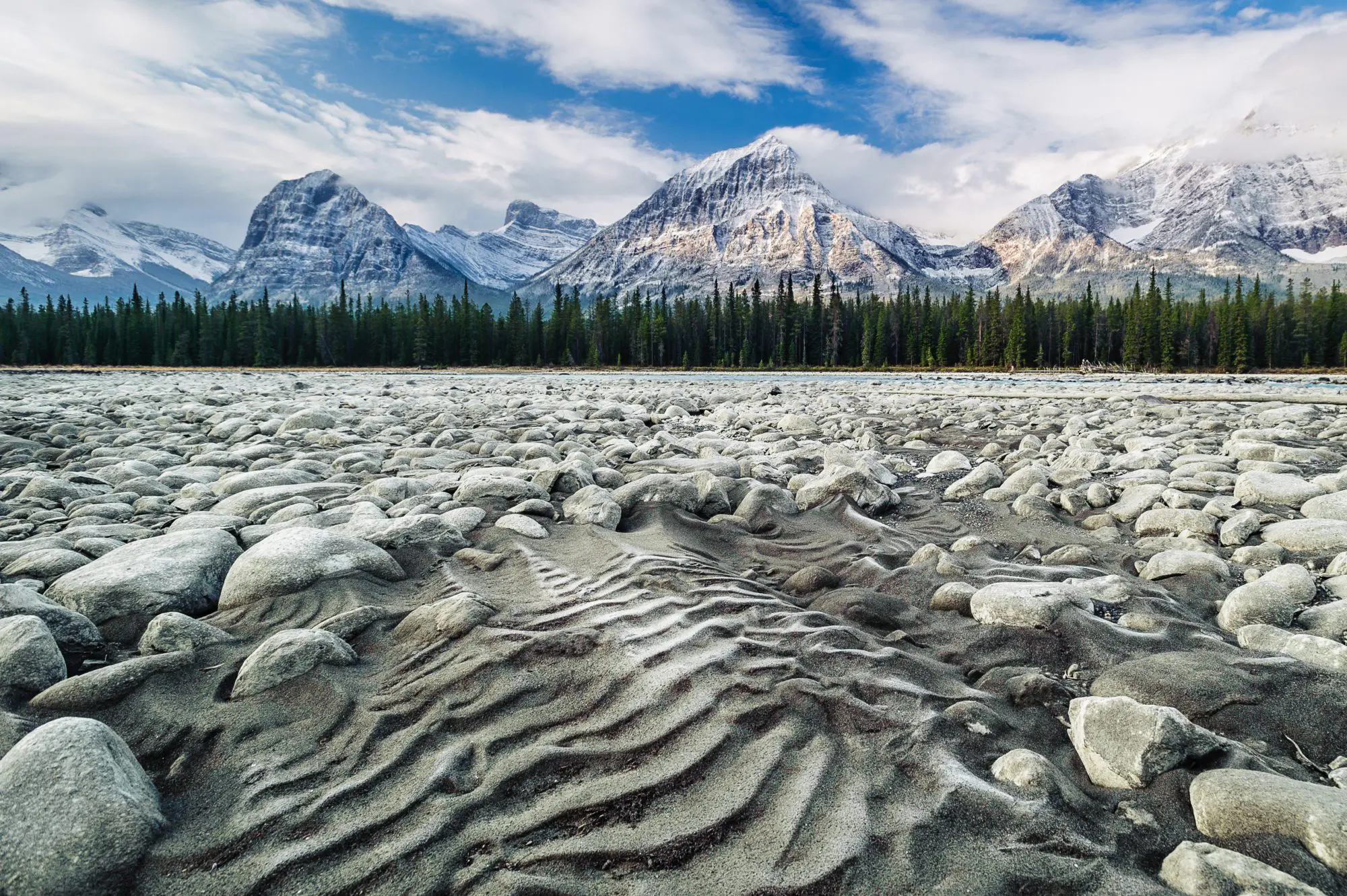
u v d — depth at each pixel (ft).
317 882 7.47
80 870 7.32
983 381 140.87
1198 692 10.86
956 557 17.99
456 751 9.48
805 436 40.91
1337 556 15.69
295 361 275.39
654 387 104.94
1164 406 53.83
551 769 9.14
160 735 10.02
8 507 21.34
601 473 24.75
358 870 7.61
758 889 7.37
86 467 28.73
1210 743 9.22
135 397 72.43
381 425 44.16
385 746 9.68
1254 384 112.68
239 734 10.00
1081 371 236.02
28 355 257.34
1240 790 8.21
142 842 7.73
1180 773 8.98
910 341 274.16
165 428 42.52
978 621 14.06
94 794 7.82
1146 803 8.70
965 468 29.07
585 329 298.76
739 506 22.40
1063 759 9.78
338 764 9.35
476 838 8.02
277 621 13.42
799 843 7.92
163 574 14.20
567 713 10.29
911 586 16.17
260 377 156.04
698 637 12.19
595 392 85.66
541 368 271.28
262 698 10.81
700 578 14.88
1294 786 8.21
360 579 15.01
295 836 8.07
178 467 27.91
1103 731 9.51
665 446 32.71
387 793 8.75
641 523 20.13
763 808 8.44
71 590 13.47
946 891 7.34
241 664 11.73
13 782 7.82
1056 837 8.05
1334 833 7.48
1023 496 23.06
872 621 13.94
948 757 9.38
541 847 7.90
